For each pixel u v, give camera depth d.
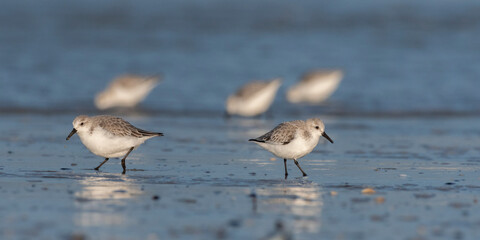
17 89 23.31
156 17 49.62
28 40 36.03
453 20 46.91
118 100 21.48
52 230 7.40
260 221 7.95
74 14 51.34
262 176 11.14
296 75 28.23
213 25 44.34
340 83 25.95
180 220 7.93
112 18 48.84
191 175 11.06
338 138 15.92
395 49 34.19
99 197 9.10
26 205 8.54
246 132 17.06
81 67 28.55
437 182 10.64
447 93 23.53
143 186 9.98
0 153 12.96
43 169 11.34
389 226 7.79
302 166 12.22
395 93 23.73
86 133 11.33
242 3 63.53
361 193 9.71
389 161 12.80
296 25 44.44
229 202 8.96
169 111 20.91
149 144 14.67
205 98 23.20
